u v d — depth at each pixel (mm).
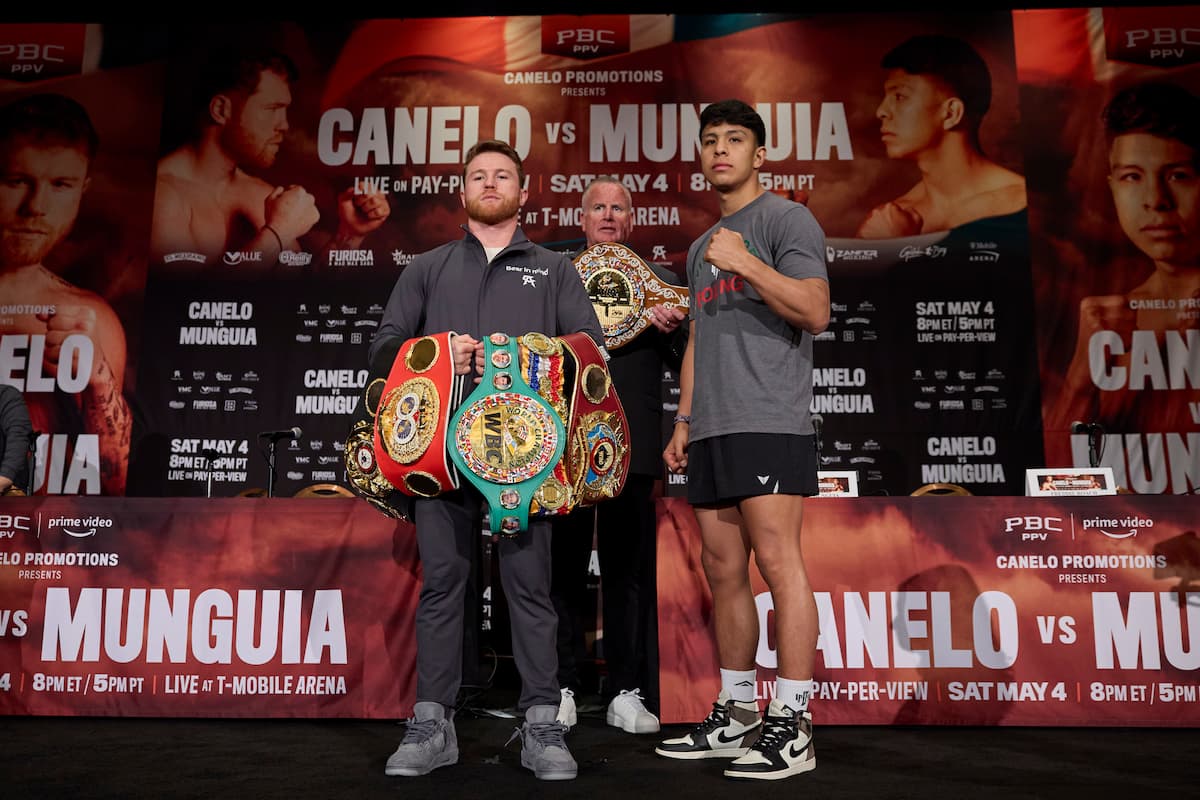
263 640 2375
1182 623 2277
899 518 2375
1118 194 4660
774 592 1926
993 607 2326
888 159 4762
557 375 1929
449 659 1905
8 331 4656
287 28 4957
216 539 2418
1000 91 4793
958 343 4582
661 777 1788
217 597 2395
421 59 4930
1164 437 4445
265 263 4742
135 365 4645
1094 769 1838
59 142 4844
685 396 2258
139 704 2359
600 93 4875
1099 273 4602
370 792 1638
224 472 4562
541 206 4766
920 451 4508
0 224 4746
